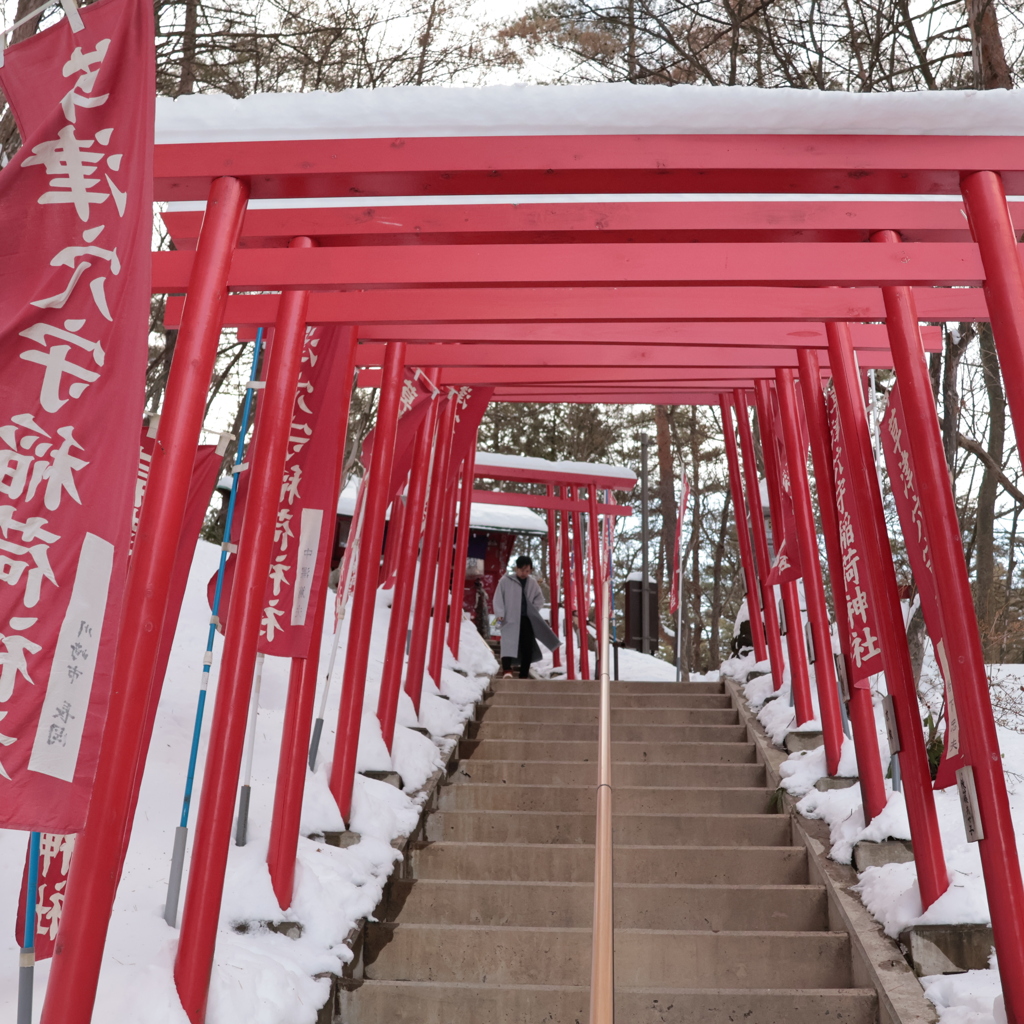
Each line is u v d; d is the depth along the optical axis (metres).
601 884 2.96
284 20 11.57
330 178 4.03
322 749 6.54
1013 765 6.39
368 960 4.91
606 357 7.68
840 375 5.76
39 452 2.95
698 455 22.78
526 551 24.72
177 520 3.54
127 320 3.10
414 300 5.39
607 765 3.75
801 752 7.39
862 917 4.90
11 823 2.71
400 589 7.70
